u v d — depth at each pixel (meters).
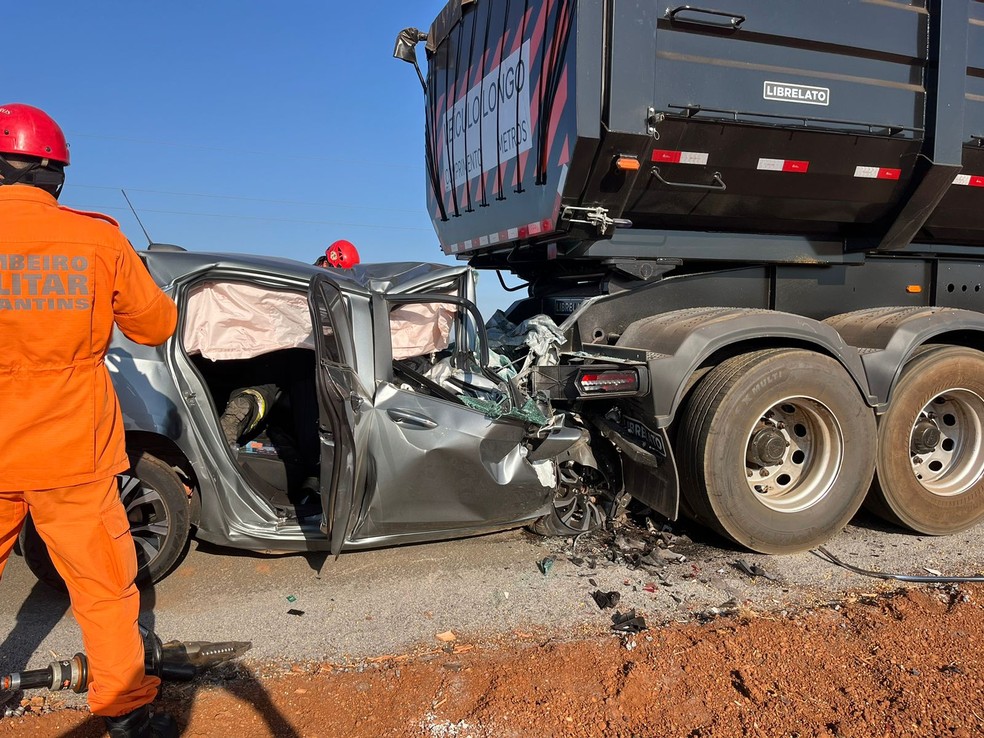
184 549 3.68
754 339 4.30
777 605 3.51
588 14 3.77
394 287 3.89
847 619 3.30
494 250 5.40
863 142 4.42
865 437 4.23
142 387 3.36
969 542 4.47
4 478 2.13
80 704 2.67
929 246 5.36
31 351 2.10
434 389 3.82
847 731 2.46
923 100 4.52
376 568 3.91
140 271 2.36
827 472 4.25
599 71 3.82
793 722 2.51
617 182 4.05
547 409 4.03
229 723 2.55
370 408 3.50
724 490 3.97
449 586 3.70
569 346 4.64
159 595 3.59
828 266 5.19
